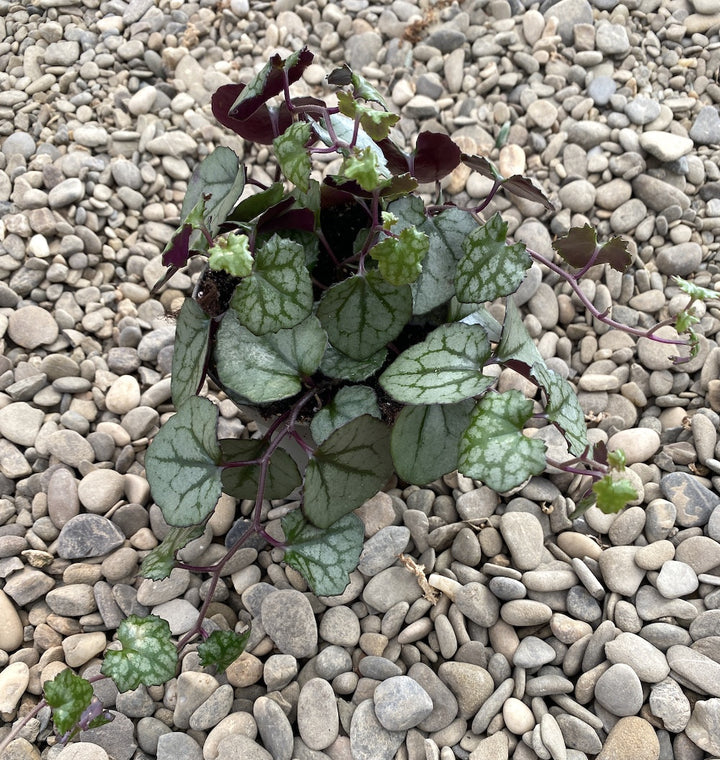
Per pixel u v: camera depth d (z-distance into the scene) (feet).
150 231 2.22
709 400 1.86
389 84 2.45
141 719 1.51
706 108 2.29
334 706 1.49
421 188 2.24
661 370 1.92
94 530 1.70
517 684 1.52
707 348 1.93
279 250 1.24
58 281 2.11
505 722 1.48
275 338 1.35
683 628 1.55
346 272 1.50
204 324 1.39
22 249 2.12
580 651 1.54
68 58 2.49
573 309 2.06
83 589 1.65
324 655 1.55
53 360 1.97
